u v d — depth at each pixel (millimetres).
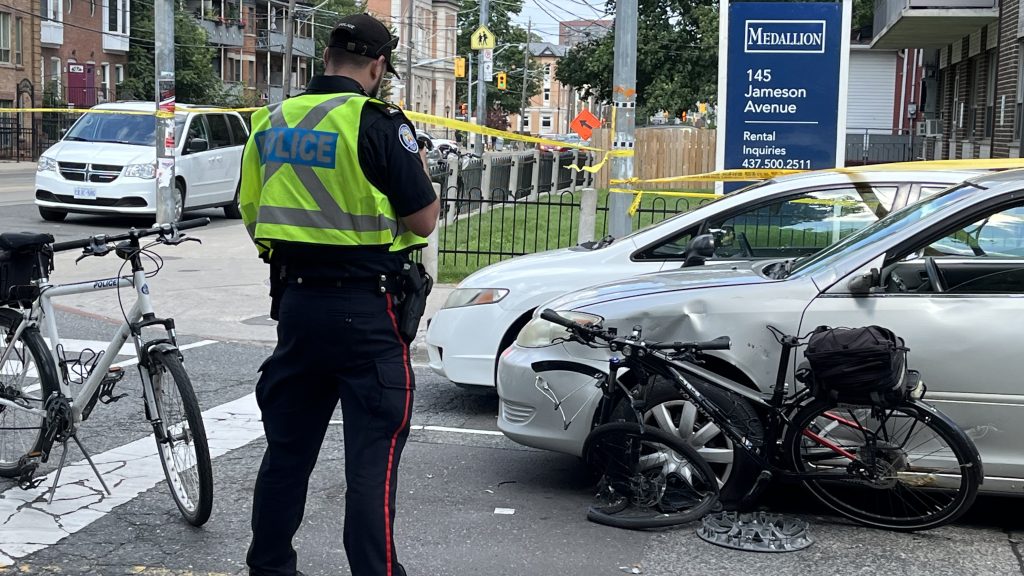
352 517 3662
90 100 53625
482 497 5477
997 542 4902
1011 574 4516
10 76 46812
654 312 5211
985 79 23656
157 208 17609
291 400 3863
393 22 85562
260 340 9695
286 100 3854
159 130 17422
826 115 11320
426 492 5555
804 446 4973
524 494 5535
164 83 17312
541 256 7176
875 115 47062
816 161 11398
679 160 32094
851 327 4949
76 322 10211
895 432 4867
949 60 28453
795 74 11281
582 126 34062
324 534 4922
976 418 4852
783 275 5293
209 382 7977
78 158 18594
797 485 5336
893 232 5102
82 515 5086
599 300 5363
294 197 3688
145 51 59125
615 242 7027
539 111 148375
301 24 81000
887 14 25391
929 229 5000
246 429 6699
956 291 4953
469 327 6945
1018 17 19500
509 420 5555
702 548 4789
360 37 3812
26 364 5473
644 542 4859
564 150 34281
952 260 5043
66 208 18688
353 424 3725
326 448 6336
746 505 5113
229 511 5191
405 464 6055
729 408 4977
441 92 98938
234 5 71000
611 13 45969
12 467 5520
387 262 3725
